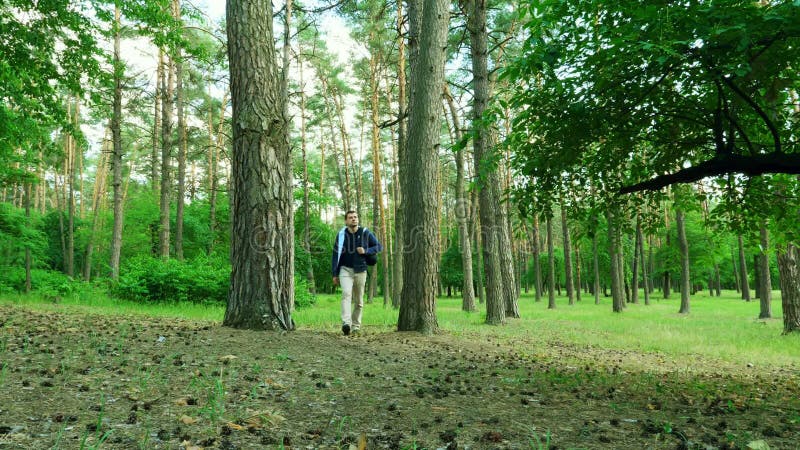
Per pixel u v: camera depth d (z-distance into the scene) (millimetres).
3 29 10484
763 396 4734
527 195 5469
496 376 4938
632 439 2834
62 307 10922
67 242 33281
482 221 13938
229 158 27984
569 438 2791
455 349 7016
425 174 8648
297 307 19281
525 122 4590
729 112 4473
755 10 3217
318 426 2768
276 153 6633
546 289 62250
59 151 13508
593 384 4930
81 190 44219
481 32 13727
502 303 13680
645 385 5066
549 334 11383
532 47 3881
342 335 7344
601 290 69438
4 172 14859
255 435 2518
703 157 5465
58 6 10562
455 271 48625
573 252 40031
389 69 24812
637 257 32281
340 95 29109
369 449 2412
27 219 18516
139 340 5184
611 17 3711
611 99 4297
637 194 5805
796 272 12484
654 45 3193
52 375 3381
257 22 6605
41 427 2357
